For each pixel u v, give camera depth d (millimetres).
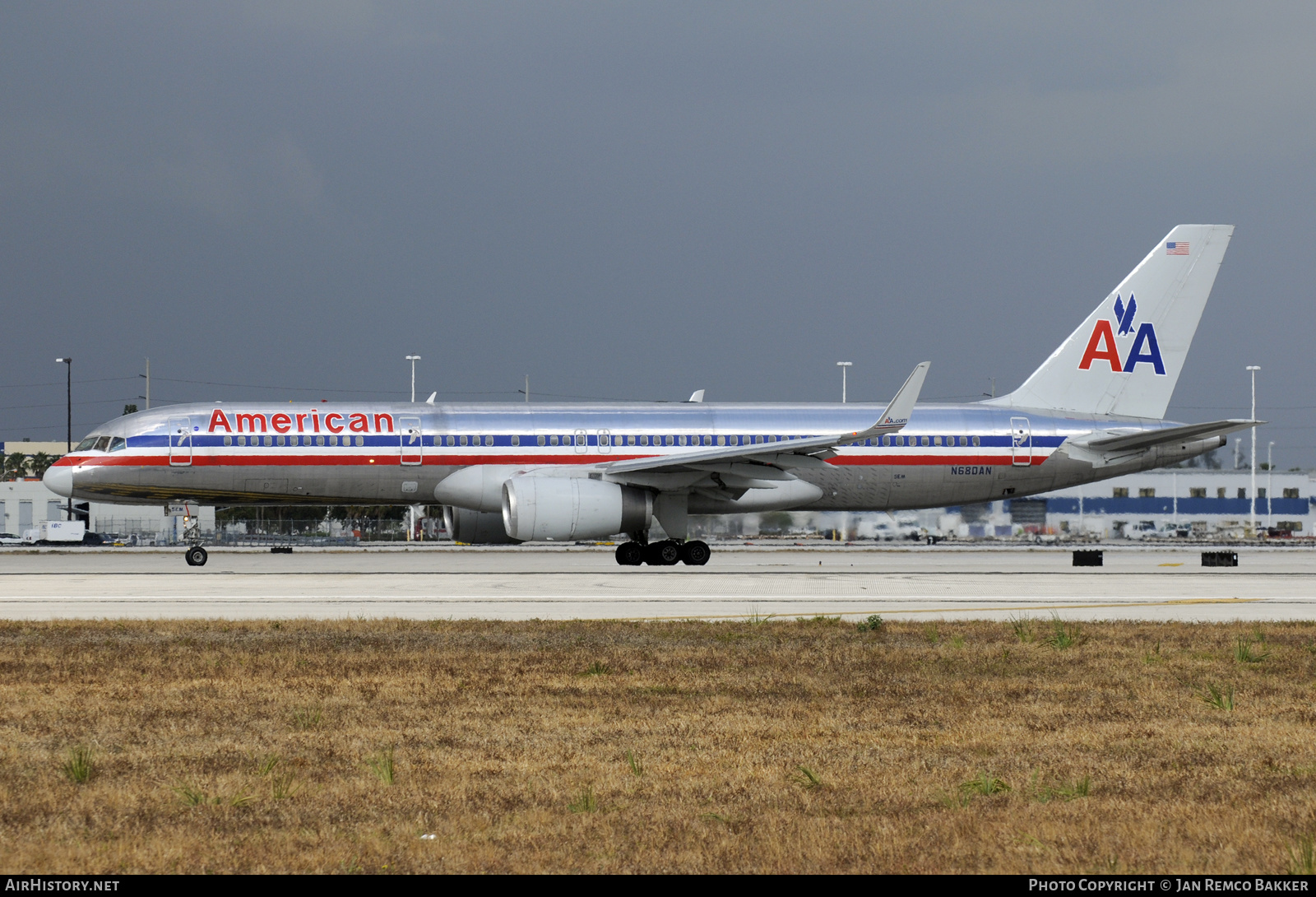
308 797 41188
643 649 74625
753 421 164125
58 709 55875
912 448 165375
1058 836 36312
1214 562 174250
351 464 155625
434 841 36094
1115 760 46531
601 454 159625
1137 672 66750
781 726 52625
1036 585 128125
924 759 46719
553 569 161000
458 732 51156
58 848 35531
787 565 172500
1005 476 168375
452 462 157250
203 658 70938
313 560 190125
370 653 72812
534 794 41438
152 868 33844
